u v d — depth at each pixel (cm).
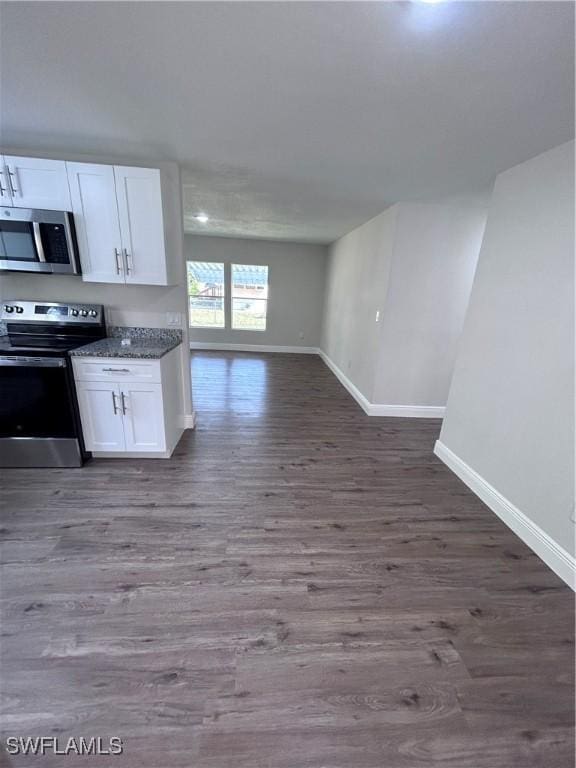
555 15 104
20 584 162
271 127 193
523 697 127
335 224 462
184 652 136
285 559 186
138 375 255
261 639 143
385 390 401
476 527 220
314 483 261
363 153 221
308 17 111
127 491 237
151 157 249
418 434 361
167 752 107
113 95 166
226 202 371
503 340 232
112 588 162
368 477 273
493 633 151
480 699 126
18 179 228
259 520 216
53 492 232
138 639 139
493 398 240
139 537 196
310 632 147
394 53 127
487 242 250
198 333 720
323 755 108
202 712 117
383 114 172
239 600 160
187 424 339
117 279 256
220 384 503
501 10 104
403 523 220
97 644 137
